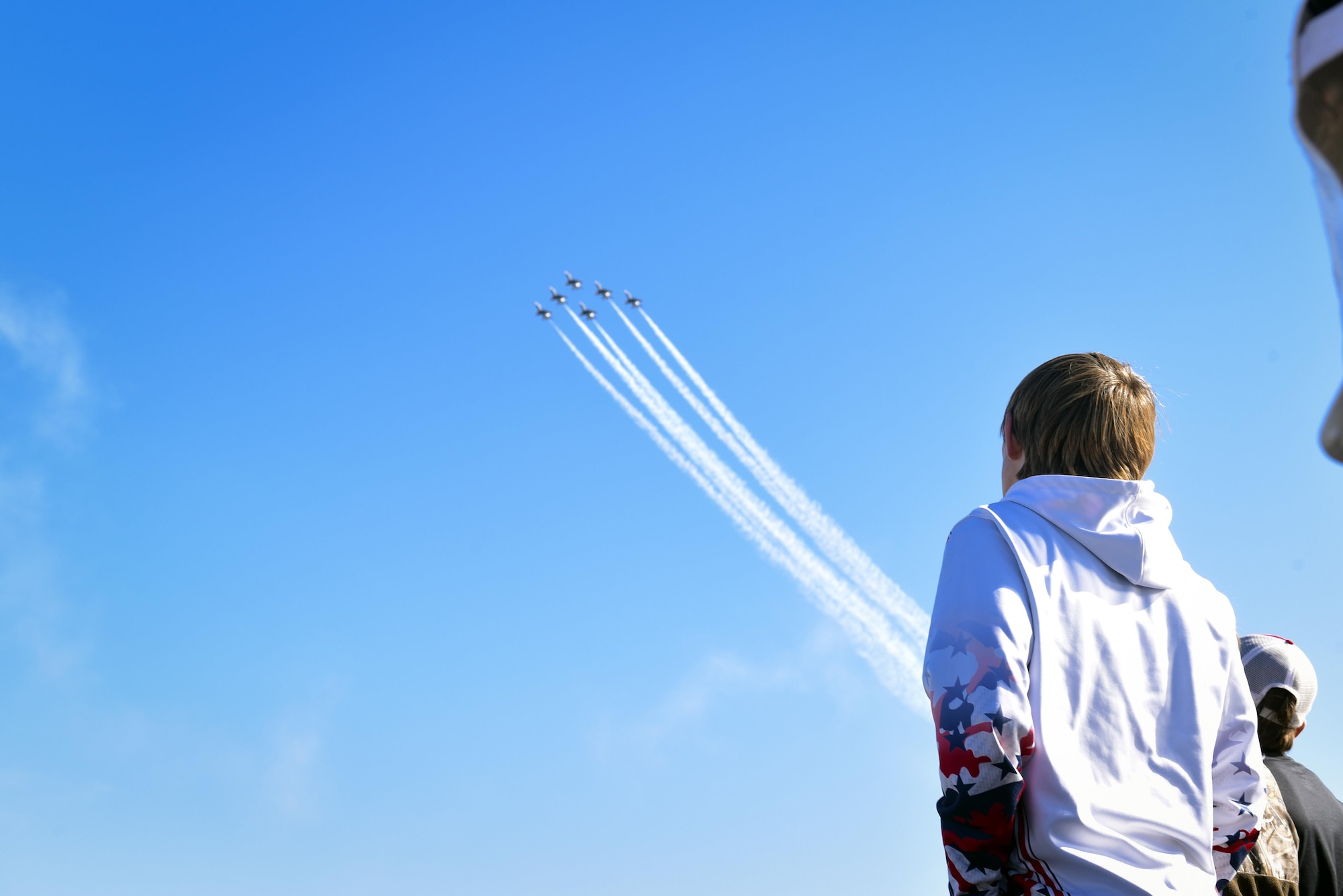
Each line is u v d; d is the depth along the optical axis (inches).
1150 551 131.5
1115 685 125.4
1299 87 47.6
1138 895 114.0
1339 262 46.7
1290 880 159.9
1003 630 122.6
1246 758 131.8
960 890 122.6
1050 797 119.8
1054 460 141.1
